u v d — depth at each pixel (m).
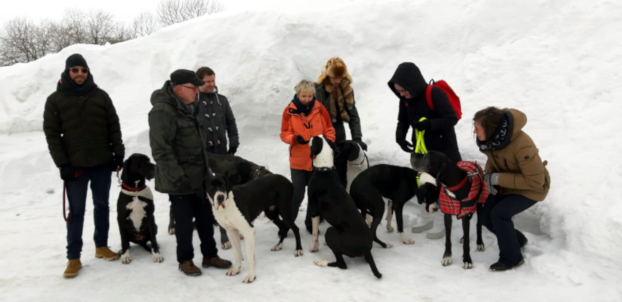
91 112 3.69
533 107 4.63
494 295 3.06
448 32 6.18
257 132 6.88
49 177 6.62
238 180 4.55
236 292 3.31
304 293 3.25
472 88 5.26
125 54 8.21
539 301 2.92
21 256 4.22
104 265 3.90
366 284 3.36
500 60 5.30
